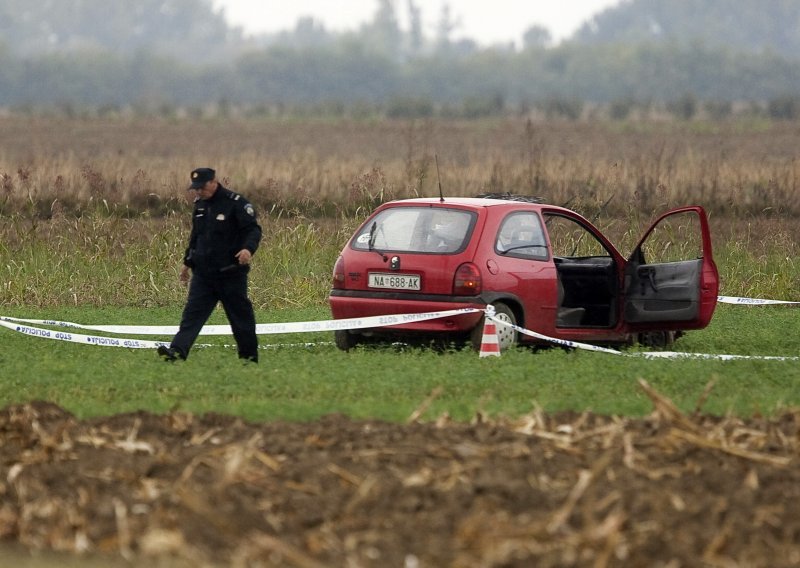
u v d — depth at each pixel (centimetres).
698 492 2864
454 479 2881
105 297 7425
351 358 5019
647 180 11575
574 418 3550
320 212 10469
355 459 3097
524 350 5259
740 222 10700
